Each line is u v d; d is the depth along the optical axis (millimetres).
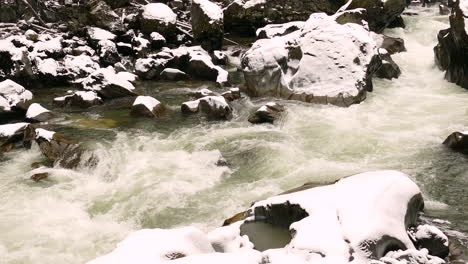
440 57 12219
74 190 7277
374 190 5070
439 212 6016
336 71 10406
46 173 7688
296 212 5145
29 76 12398
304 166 7543
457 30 10836
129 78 12625
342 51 10547
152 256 4168
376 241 4359
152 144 8641
